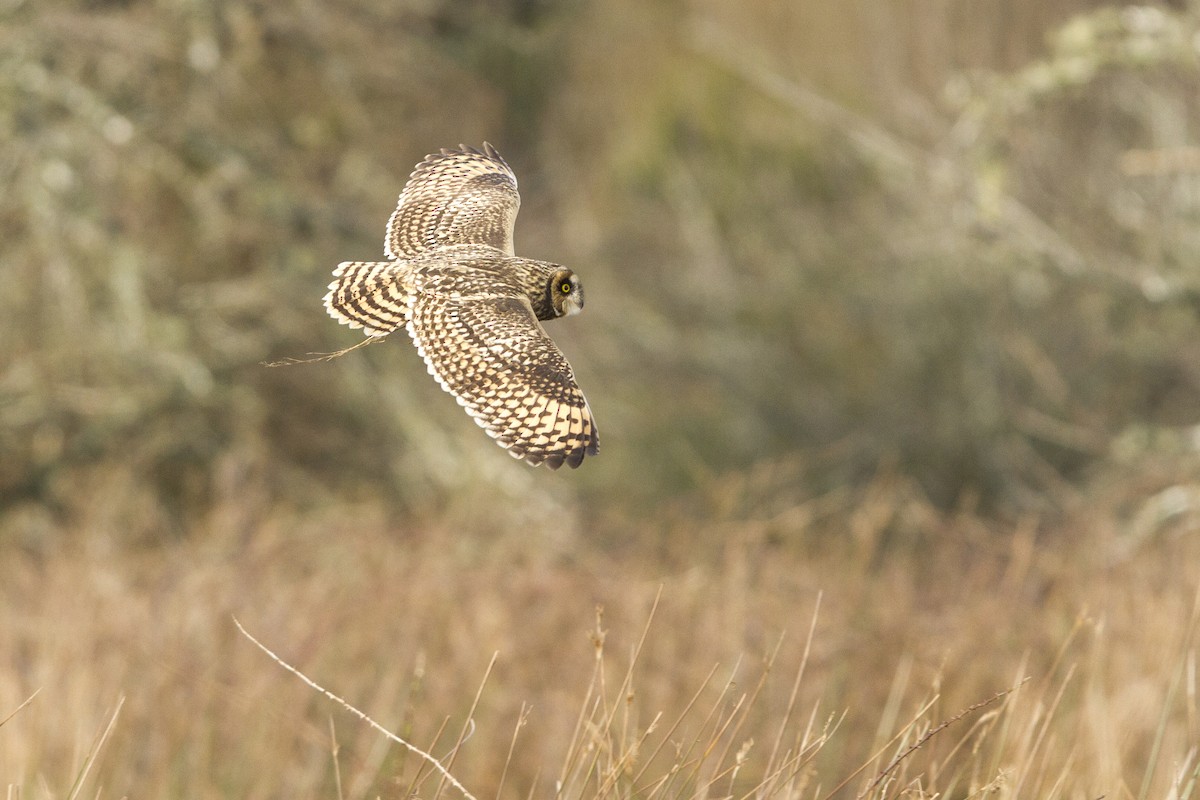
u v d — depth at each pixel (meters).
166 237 25.81
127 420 24.22
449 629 13.78
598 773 6.92
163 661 12.50
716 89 32.25
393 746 11.33
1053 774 8.82
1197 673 10.67
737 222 31.48
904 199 28.88
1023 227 22.28
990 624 13.55
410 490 25.55
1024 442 26.27
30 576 18.45
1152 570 15.98
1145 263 22.45
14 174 24.22
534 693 12.56
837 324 29.00
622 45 33.56
